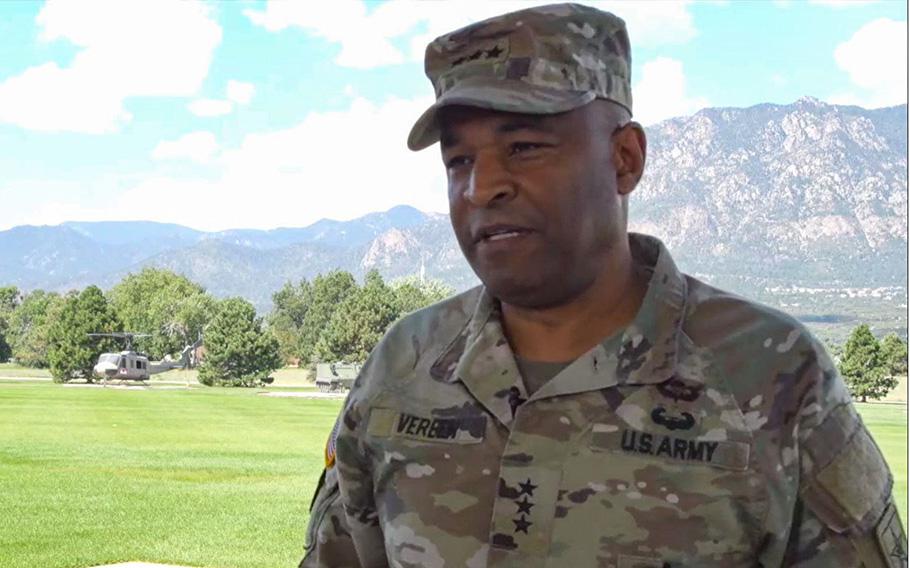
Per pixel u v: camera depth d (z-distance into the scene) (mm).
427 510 1755
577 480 1667
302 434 24922
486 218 1669
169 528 11539
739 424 1661
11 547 10297
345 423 1944
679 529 1619
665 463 1648
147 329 86188
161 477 16438
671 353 1714
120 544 10516
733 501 1627
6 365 85500
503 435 1742
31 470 16969
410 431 1819
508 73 1664
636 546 1622
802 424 1668
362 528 1958
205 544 10641
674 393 1692
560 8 1699
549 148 1654
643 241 1912
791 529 1682
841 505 1648
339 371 49062
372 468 1904
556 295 1732
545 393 1726
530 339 1820
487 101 1612
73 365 57906
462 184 1720
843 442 1670
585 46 1690
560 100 1620
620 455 1665
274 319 87562
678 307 1773
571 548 1643
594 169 1688
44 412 30641
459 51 1718
